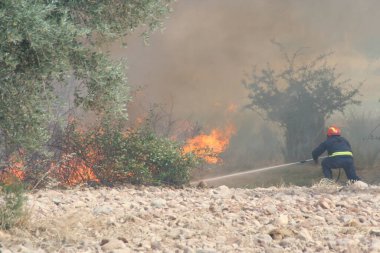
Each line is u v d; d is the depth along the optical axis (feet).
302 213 79.10
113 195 96.32
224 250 53.36
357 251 53.88
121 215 71.26
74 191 100.99
